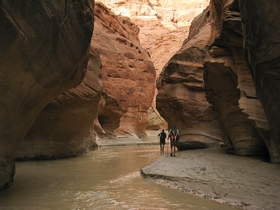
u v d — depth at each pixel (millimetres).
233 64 13000
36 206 6508
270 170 9109
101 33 35281
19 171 11625
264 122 10578
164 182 9273
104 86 33000
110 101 33594
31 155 15016
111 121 34750
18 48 6508
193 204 6652
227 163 11000
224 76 13555
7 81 6641
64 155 16734
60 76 8820
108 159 16406
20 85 7098
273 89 8508
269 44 8062
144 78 40500
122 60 36250
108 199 7219
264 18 7914
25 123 8109
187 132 18953
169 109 20281
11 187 8375
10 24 6062
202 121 18641
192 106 18750
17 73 6805
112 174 11133
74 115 16750
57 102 15070
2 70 6414
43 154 15438
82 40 9383
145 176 10320
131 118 38125
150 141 35344
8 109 6984
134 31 44625
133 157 17516
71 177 10398
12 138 7582
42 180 9727
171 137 14867
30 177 10266
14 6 6125
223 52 13562
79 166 13336
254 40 8617
